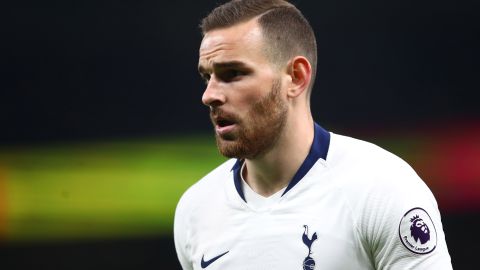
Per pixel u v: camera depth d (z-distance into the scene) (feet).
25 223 87.81
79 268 84.94
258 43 30.91
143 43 98.02
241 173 33.86
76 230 87.04
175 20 98.27
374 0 98.78
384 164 31.63
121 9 98.58
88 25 98.12
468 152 93.61
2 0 97.76
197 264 34.01
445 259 30.22
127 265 85.30
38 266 85.25
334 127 96.89
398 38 97.86
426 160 93.61
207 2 98.53
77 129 95.61
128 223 87.04
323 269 30.86
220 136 31.27
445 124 95.55
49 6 98.37
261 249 32.14
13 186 91.86
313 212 31.60
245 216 32.91
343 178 31.71
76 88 96.63
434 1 98.43
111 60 97.66
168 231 86.69
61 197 90.79
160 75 97.04
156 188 91.35
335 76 97.71
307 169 32.35
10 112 95.45
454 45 97.55
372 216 30.45
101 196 91.30
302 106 32.58
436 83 96.89
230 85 30.83
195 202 34.86
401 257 30.07
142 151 94.73
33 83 96.43
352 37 98.32
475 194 88.63
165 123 95.81
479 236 84.79
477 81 96.48
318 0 98.73
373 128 96.63
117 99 96.58
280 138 31.99
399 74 97.30
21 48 97.14
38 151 94.43
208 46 31.09
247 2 31.76
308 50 32.58
